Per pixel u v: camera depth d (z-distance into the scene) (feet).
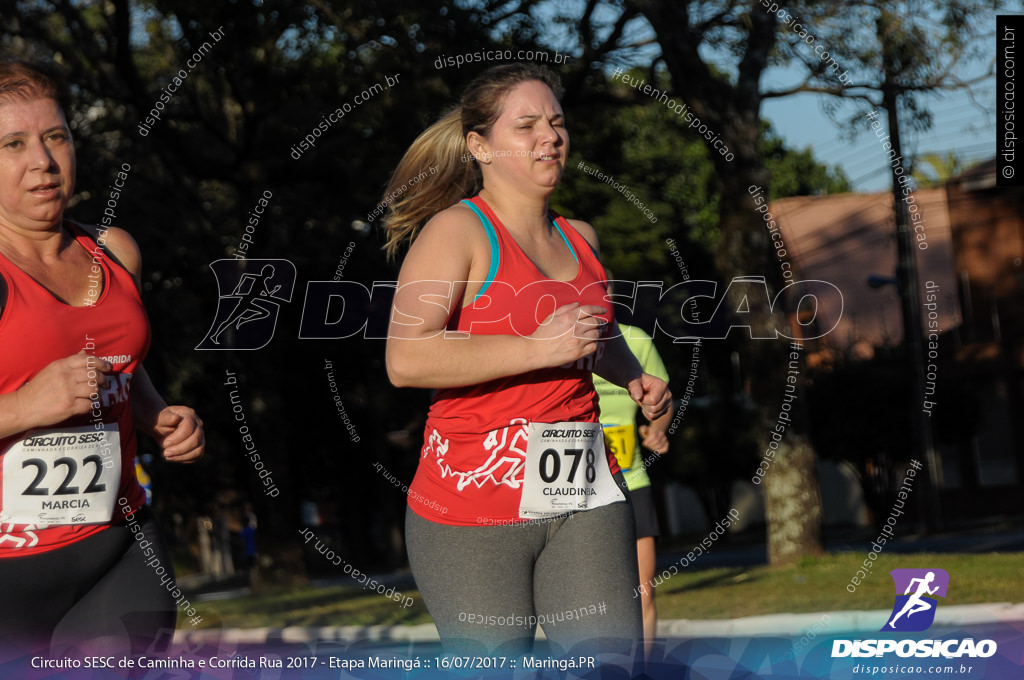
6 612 14.52
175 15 75.20
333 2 67.77
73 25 74.54
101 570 14.99
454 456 15.39
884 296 155.22
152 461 89.97
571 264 16.85
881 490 122.11
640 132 91.50
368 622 42.55
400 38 67.62
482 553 15.25
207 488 137.69
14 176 14.55
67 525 14.61
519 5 72.13
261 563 84.23
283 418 86.58
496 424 15.25
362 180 75.56
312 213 76.84
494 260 15.61
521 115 16.17
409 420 127.03
